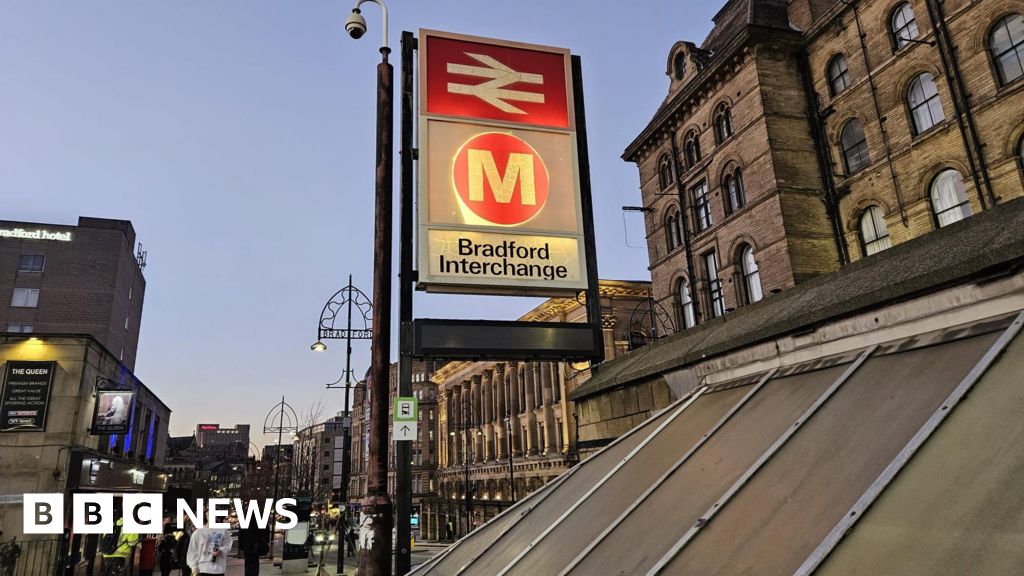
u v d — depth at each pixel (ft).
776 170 70.59
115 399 76.02
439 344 27.78
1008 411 8.18
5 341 70.33
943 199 58.80
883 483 8.54
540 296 32.07
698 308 84.33
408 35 32.81
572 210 31.99
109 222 195.52
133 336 208.23
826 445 10.96
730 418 15.65
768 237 71.00
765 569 8.58
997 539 6.44
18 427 67.56
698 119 85.66
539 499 20.98
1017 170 51.21
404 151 31.17
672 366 21.42
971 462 7.85
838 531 8.16
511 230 30.76
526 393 187.52
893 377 11.46
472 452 235.81
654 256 95.81
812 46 74.49
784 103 73.82
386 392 23.29
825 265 68.90
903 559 7.12
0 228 173.27
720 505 11.43
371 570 21.22
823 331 14.75
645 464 17.04
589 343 29.84
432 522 259.60
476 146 31.45
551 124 32.89
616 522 14.05
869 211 67.41
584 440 28.53
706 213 85.10
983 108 54.08
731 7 86.22
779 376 15.92
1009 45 53.01
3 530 63.93
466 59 32.63
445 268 29.45
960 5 56.59
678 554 10.65
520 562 15.98
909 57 61.82
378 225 25.13
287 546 75.25
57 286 173.88
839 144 70.85
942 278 11.43
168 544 61.62
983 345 10.09
